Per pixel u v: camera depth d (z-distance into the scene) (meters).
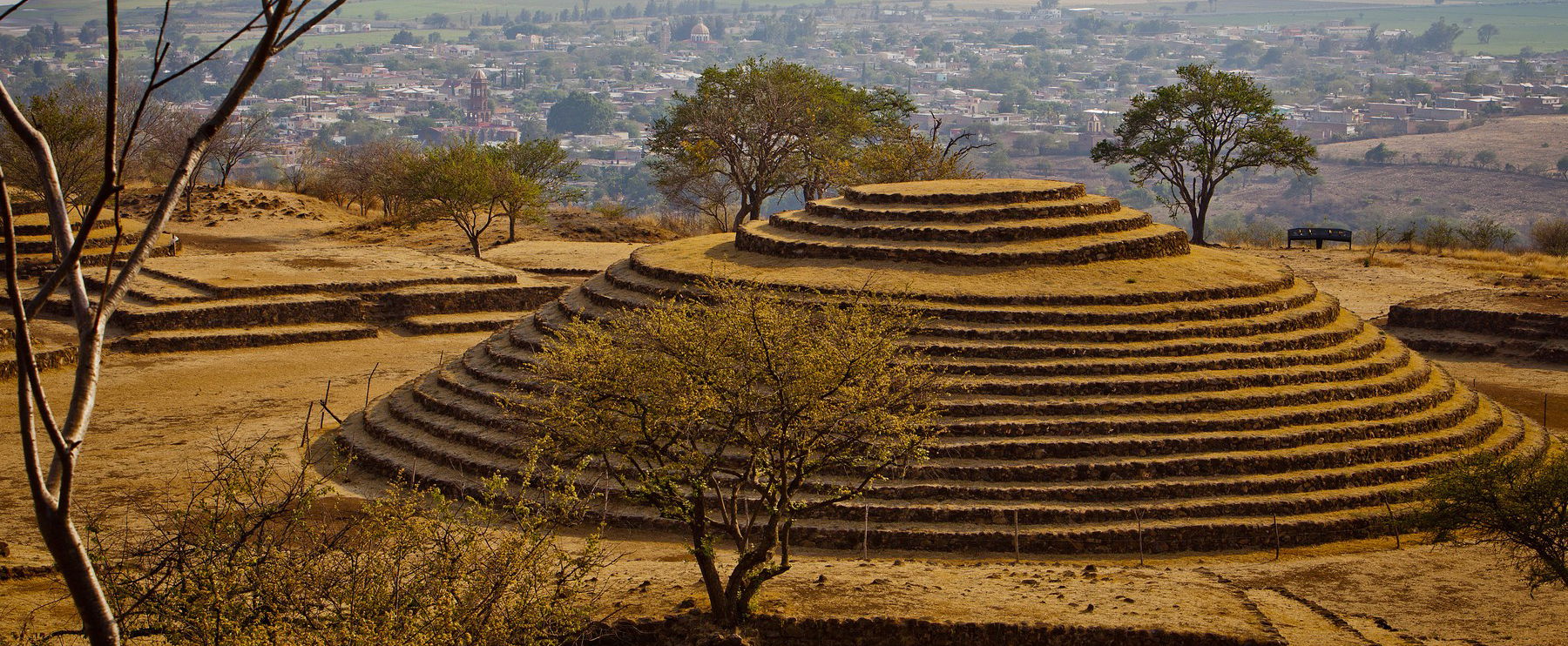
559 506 24.86
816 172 89.25
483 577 20.58
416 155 96.38
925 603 25.89
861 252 42.16
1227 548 32.25
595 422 26.12
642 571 28.86
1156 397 35.88
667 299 41.50
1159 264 42.59
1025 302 39.00
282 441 41.22
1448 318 56.59
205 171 176.25
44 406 9.40
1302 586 28.75
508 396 38.59
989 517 32.28
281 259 67.31
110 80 8.84
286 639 17.98
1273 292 42.03
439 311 62.00
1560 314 53.97
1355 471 34.41
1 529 31.75
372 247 74.38
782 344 25.59
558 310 44.25
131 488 35.53
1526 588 27.80
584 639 23.42
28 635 21.59
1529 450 38.00
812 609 25.53
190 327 55.72
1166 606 25.69
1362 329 42.47
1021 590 27.03
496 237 85.06
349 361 53.47
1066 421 34.72
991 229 42.53
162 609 18.06
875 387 26.25
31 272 64.31
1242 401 35.97
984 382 35.72
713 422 27.41
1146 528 32.00
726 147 88.69
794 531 32.16
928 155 83.75
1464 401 39.47
